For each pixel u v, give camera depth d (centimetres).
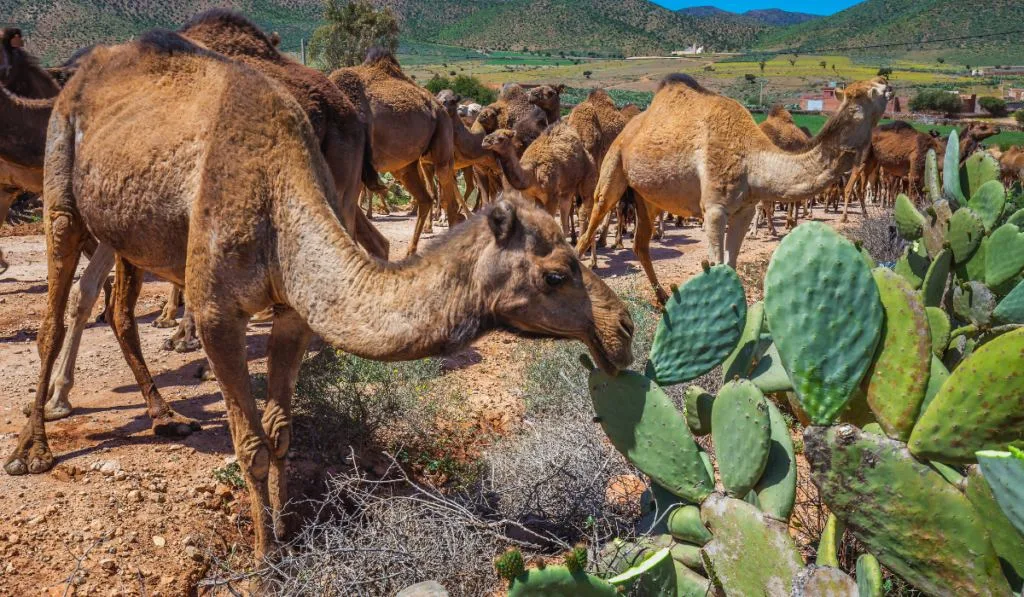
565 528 505
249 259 457
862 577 298
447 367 813
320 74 717
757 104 10269
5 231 1616
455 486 582
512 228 398
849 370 335
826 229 339
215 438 613
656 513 400
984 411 285
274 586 459
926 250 623
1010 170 2416
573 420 610
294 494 552
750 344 408
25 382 720
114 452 575
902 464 297
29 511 498
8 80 884
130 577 468
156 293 1072
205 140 475
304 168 463
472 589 441
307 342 512
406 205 2356
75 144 554
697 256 1509
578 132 1548
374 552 438
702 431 399
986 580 292
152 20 18012
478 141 1455
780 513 353
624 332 393
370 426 623
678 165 954
